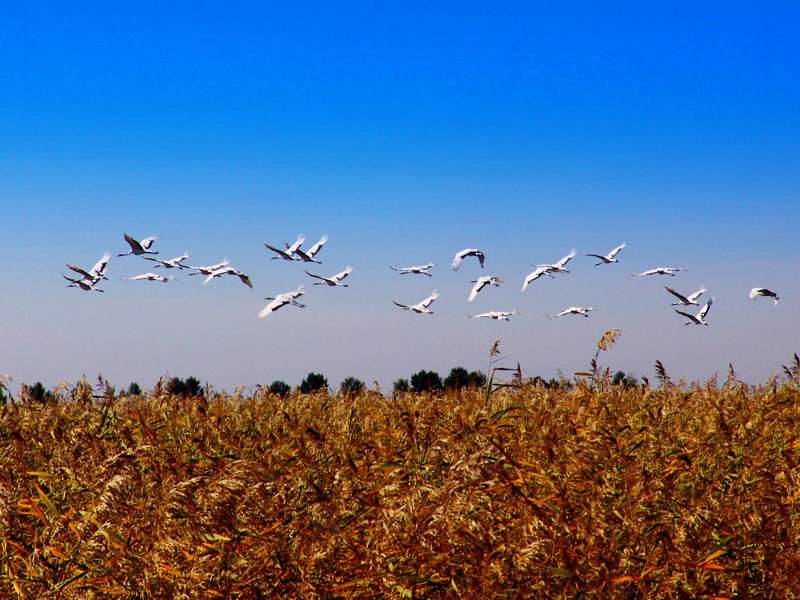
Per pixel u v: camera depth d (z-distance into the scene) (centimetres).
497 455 946
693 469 969
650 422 1066
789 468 959
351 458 1019
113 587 751
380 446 1035
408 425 1041
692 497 899
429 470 953
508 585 759
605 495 851
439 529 780
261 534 800
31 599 733
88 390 1344
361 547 827
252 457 1005
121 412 1318
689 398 1313
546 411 1121
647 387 1351
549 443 954
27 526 862
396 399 1522
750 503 893
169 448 1096
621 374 1341
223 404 1520
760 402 1341
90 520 774
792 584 792
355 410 1194
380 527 828
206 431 1115
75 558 776
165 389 1492
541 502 840
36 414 1216
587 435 955
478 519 802
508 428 1079
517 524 786
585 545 788
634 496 841
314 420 1271
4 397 1300
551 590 768
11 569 788
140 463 969
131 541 792
